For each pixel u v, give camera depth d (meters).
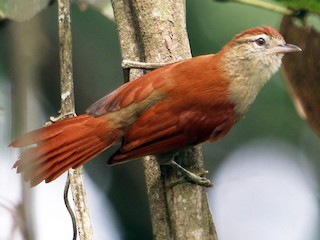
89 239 7.61
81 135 8.21
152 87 8.46
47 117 11.69
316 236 14.80
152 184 8.40
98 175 13.65
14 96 5.53
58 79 11.38
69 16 7.99
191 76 8.62
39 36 5.65
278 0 8.54
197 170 8.50
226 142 14.59
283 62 9.05
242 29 13.13
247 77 9.02
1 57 8.52
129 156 8.42
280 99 14.02
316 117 8.91
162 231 8.15
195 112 8.55
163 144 8.44
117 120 8.38
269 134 14.38
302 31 8.93
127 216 13.52
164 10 8.44
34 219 5.41
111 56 12.70
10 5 7.38
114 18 8.96
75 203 7.80
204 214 7.97
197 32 13.20
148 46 8.44
